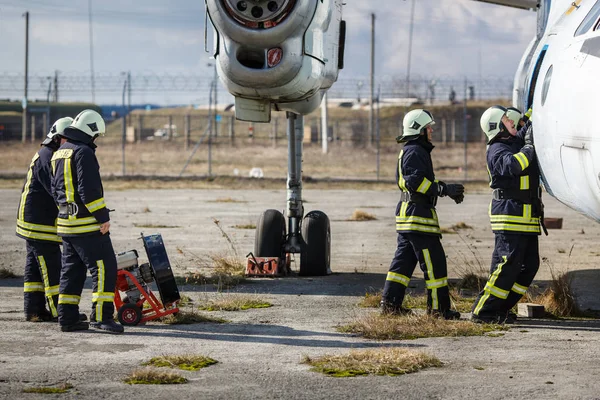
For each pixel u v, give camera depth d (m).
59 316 12.48
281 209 37.84
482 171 78.94
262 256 18.48
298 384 9.34
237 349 11.21
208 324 13.02
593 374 9.73
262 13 15.38
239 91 16.36
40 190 13.15
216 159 90.25
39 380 9.49
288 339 11.87
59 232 12.45
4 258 21.27
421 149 13.17
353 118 112.19
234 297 15.31
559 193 13.41
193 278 17.38
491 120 13.16
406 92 58.94
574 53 12.57
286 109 17.64
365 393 8.95
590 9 13.17
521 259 12.91
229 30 15.52
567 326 12.87
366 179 62.22
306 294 15.98
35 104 105.06
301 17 15.51
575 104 11.95
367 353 10.51
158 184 54.81
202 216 34.19
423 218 13.15
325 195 48.78
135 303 13.12
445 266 13.25
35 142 98.25
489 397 8.75
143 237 13.22
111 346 11.41
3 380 9.48
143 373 9.53
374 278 18.12
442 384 9.30
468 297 15.52
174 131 128.88
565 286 14.25
